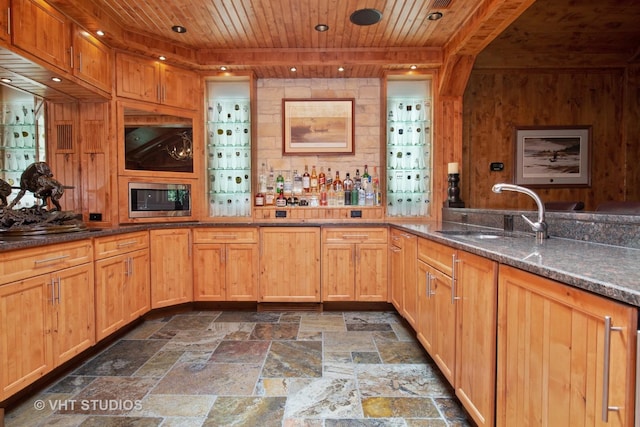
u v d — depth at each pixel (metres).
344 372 2.16
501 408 1.31
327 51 3.46
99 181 3.02
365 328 2.94
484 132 4.39
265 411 1.75
